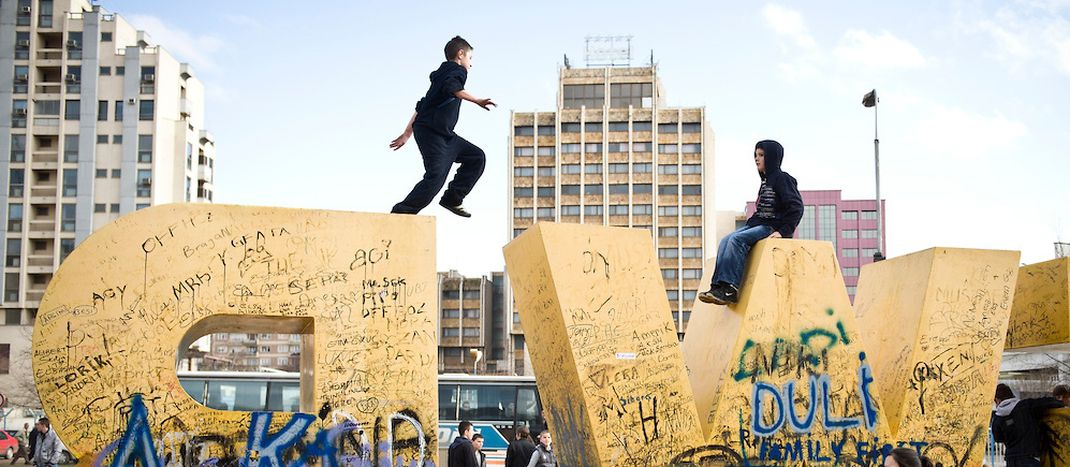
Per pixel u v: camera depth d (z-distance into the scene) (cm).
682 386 862
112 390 769
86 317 771
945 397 932
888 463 702
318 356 810
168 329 785
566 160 10388
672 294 10075
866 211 12431
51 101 7538
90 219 7412
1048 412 1070
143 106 7581
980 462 934
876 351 991
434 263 850
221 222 808
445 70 882
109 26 7669
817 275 909
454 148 895
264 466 791
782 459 873
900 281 995
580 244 860
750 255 920
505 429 2411
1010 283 971
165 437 775
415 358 830
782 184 926
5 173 7425
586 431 842
